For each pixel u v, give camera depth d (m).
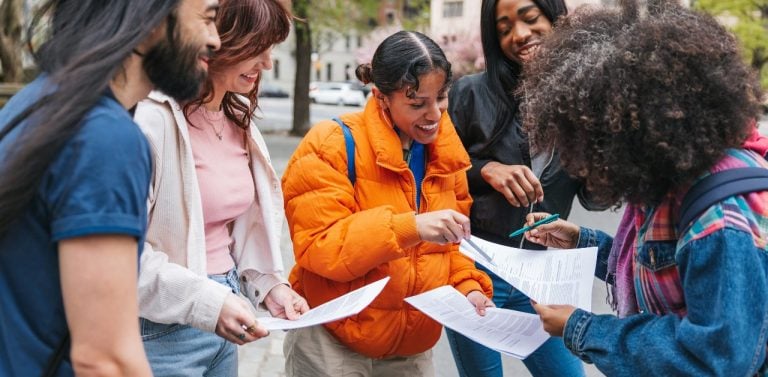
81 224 1.15
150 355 1.82
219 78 1.92
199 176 1.94
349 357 2.25
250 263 2.16
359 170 2.17
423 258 2.24
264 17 1.87
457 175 2.39
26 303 1.21
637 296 1.65
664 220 1.52
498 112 2.58
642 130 1.42
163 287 1.75
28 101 1.23
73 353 1.20
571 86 1.48
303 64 17.69
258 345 4.10
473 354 2.67
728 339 1.34
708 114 1.41
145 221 1.25
